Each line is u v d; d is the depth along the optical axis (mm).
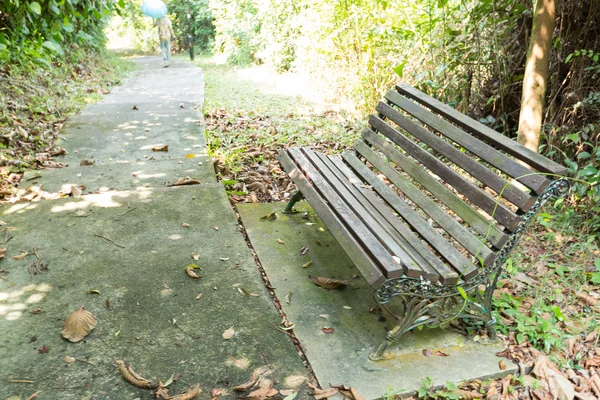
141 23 22469
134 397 2100
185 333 2482
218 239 3359
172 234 3395
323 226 3721
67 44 9664
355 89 6453
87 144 5148
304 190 3203
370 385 2234
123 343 2398
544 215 3236
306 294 2893
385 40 6180
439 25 5473
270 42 11328
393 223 2805
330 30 6992
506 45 4758
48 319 2537
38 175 4285
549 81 4289
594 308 2914
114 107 6605
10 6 5418
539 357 2436
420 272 2236
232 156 4902
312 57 7770
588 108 4066
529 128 3631
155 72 11188
